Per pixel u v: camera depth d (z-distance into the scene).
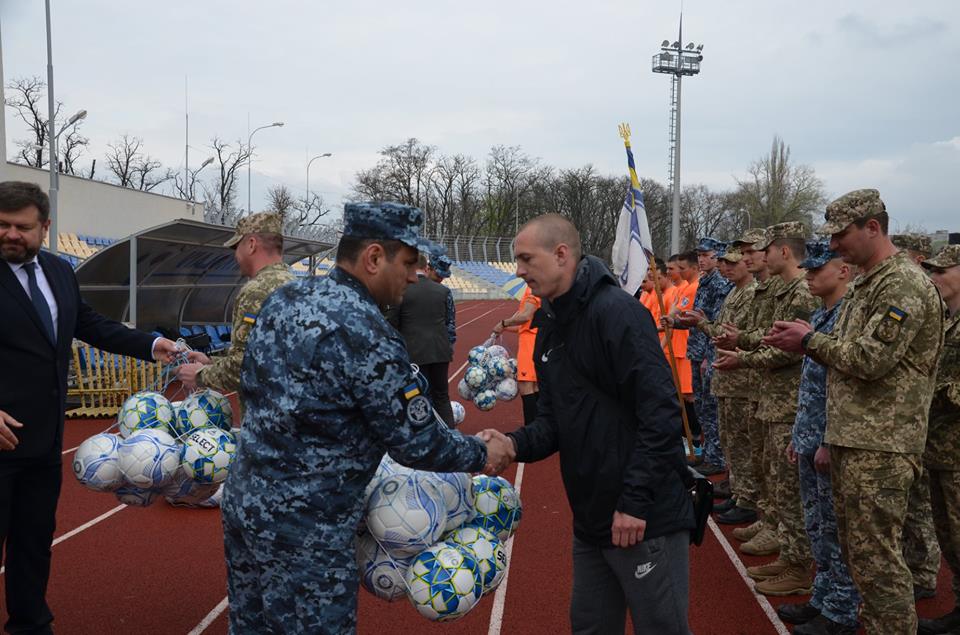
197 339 13.47
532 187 70.81
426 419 2.53
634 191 4.95
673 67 33.78
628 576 2.84
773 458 4.82
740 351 4.96
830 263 4.06
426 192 68.19
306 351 2.43
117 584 4.86
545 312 2.98
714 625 4.35
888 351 3.22
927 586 4.64
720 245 7.71
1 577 4.85
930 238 5.44
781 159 61.62
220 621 4.36
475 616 4.48
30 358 3.56
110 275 11.44
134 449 3.42
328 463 2.46
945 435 4.07
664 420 2.66
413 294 7.17
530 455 3.06
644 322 2.75
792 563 4.71
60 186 25.11
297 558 2.45
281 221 4.21
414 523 2.71
